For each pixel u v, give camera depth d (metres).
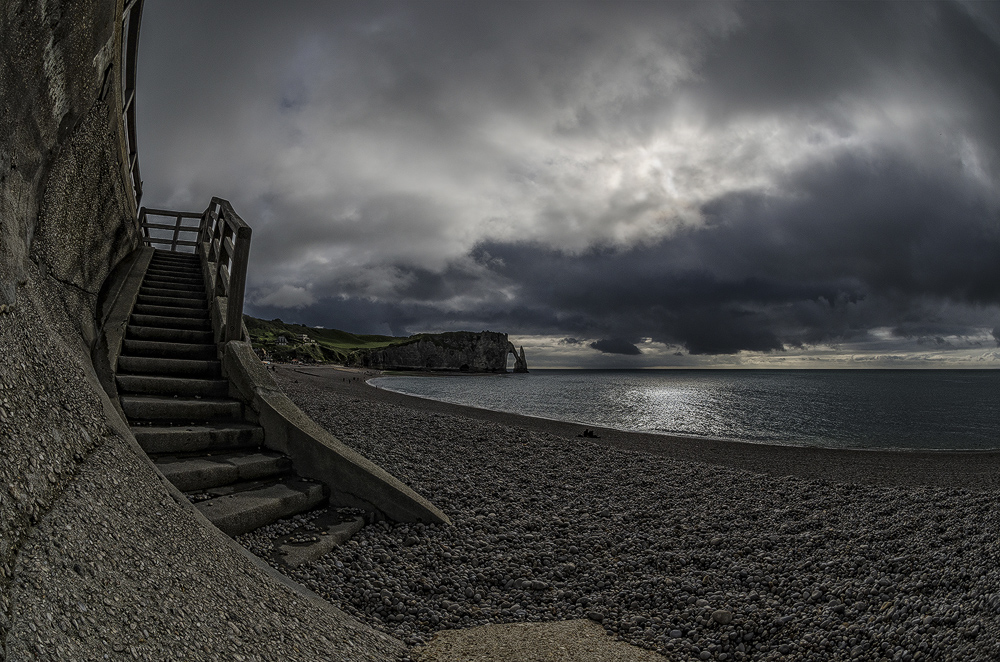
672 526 7.08
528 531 6.74
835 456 17.19
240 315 7.79
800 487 9.27
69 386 3.26
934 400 58.62
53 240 5.30
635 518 7.49
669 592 5.03
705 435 24.36
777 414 38.16
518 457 10.98
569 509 7.79
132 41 7.23
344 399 17.41
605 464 10.98
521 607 4.78
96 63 5.13
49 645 1.70
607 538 6.55
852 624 4.12
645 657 3.92
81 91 4.96
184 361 7.50
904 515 6.93
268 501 5.43
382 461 8.98
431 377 120.75
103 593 2.14
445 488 8.02
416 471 8.80
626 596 5.02
